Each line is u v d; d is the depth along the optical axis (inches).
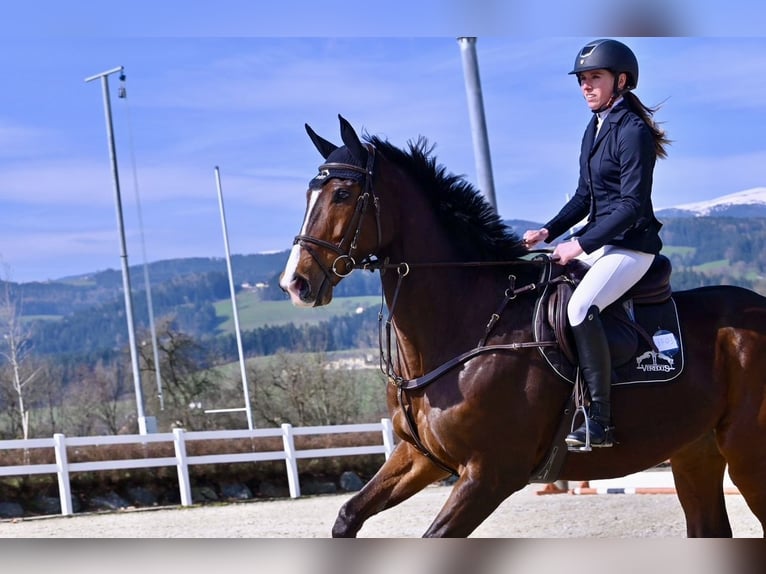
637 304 319.6
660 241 319.3
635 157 302.0
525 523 583.8
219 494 942.4
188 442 932.6
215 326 5777.6
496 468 294.5
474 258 314.2
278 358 2199.8
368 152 305.0
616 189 310.0
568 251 302.4
